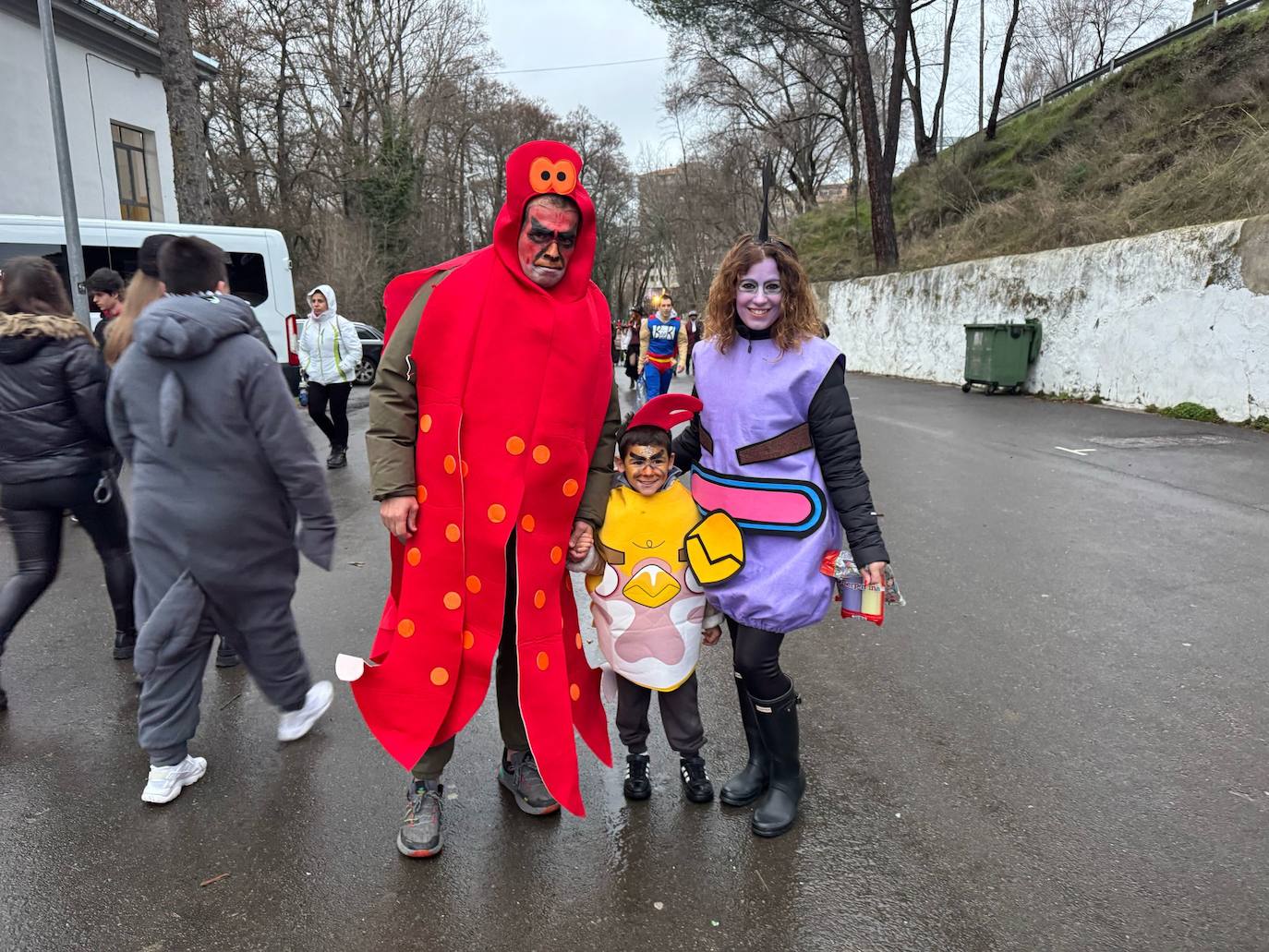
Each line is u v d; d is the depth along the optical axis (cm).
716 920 227
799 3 2236
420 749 239
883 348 1872
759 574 254
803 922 225
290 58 2816
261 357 266
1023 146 2158
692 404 266
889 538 568
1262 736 312
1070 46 3478
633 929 223
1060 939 217
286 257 1196
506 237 230
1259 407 920
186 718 280
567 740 249
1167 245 1033
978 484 720
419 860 251
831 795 283
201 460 264
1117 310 1125
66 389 324
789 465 252
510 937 220
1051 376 1264
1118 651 388
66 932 221
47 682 367
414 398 238
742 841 260
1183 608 436
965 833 261
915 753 308
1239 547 532
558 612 250
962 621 427
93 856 252
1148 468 756
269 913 229
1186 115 1507
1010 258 1375
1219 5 2000
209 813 273
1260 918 223
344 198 3000
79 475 334
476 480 236
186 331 251
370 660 254
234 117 2717
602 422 253
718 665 397
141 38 1622
